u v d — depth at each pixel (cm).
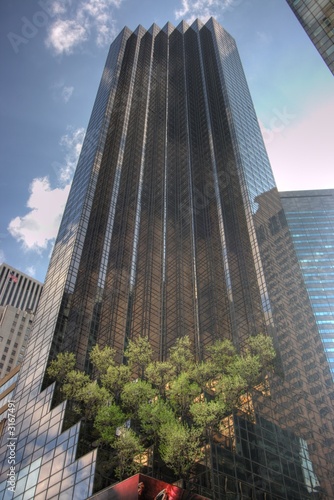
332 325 13525
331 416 8675
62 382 7825
